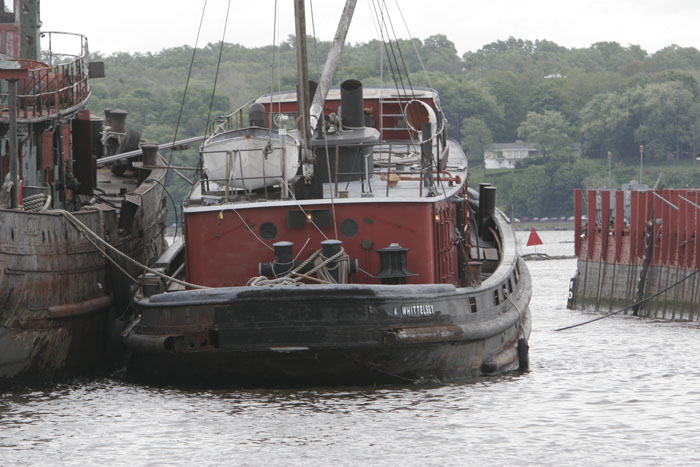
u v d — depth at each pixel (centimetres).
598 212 14275
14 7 7244
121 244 6644
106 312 6350
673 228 11581
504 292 6612
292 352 5359
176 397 5534
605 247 12812
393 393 5594
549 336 9525
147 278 5997
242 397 5509
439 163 6769
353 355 5422
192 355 5459
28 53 7419
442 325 5609
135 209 6769
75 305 5922
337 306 5362
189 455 4519
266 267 5700
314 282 5762
